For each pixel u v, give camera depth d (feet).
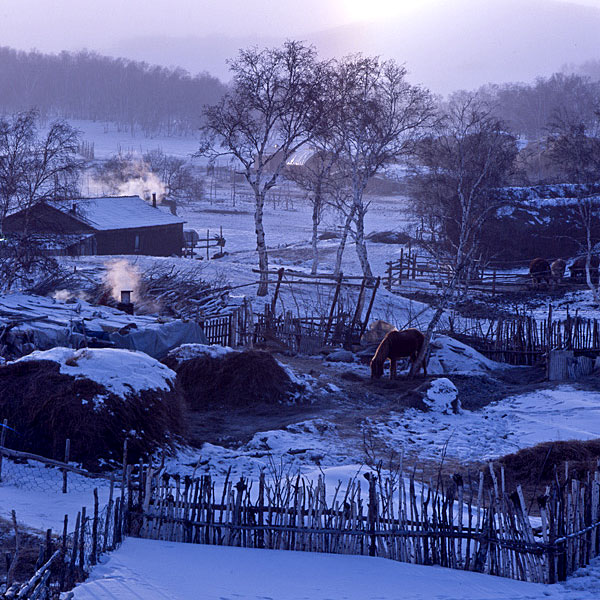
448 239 179.73
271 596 28.89
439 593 29.84
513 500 33.12
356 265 210.59
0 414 50.44
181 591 28.73
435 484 48.57
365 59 153.38
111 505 33.65
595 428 63.87
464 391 79.97
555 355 85.30
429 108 160.15
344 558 33.99
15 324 75.51
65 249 178.19
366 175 160.45
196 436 59.52
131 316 91.76
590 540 33.71
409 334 83.05
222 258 226.58
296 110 146.61
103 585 28.63
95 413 49.93
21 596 24.36
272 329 102.01
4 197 127.95
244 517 35.65
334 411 69.15
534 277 179.22
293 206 424.87
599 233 204.85
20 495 42.60
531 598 29.53
